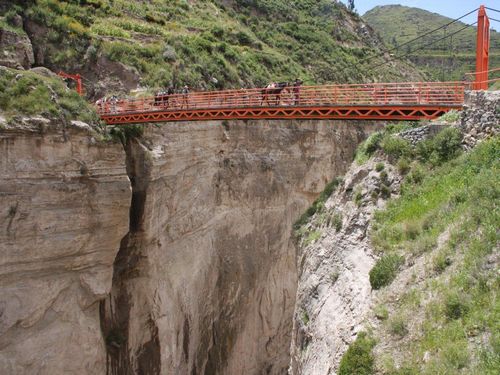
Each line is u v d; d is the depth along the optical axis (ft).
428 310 41.75
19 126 75.87
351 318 54.03
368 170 69.87
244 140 145.48
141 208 101.60
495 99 57.11
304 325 69.36
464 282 40.45
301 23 283.79
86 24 151.74
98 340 89.45
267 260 150.10
